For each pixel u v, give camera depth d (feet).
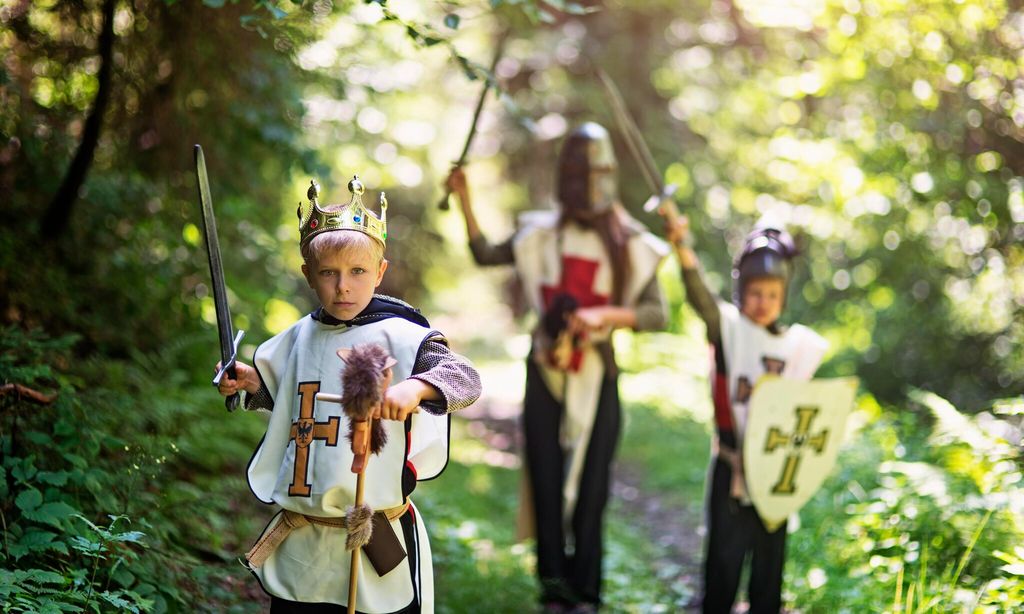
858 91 32.45
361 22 24.80
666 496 31.55
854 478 23.56
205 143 24.03
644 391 44.29
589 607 21.09
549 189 60.23
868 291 35.40
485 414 46.65
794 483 18.35
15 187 22.21
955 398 32.68
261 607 16.52
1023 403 20.42
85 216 23.06
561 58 51.01
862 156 32.45
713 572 18.78
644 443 37.70
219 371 11.72
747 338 18.81
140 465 16.22
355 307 11.84
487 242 22.45
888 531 19.31
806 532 22.12
